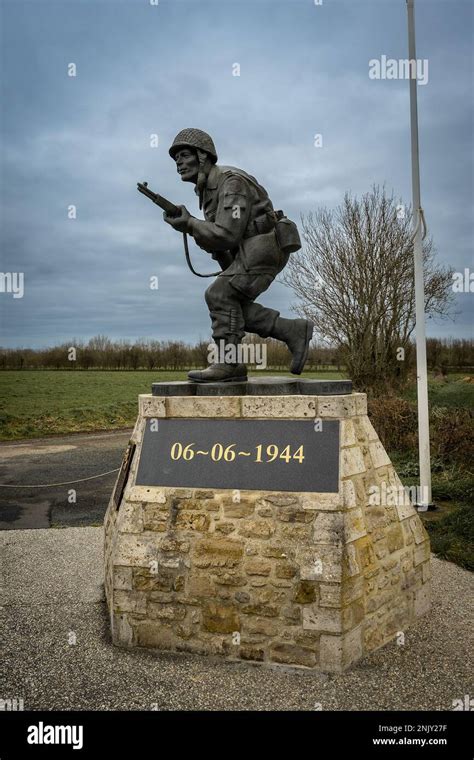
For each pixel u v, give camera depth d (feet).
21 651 14.20
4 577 19.66
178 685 12.61
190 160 16.12
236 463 14.66
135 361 111.04
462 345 80.18
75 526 27.27
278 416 14.80
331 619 12.86
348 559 13.21
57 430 63.26
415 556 16.14
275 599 13.30
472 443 36.99
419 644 14.57
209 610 13.79
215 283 16.25
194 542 14.14
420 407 29.50
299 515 13.65
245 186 15.72
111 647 14.42
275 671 13.12
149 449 15.61
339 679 12.74
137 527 14.73
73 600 17.53
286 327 16.62
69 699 12.12
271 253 15.94
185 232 16.12
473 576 19.84
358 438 15.03
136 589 14.37
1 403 71.67
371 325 58.08
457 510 27.81
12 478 39.78
